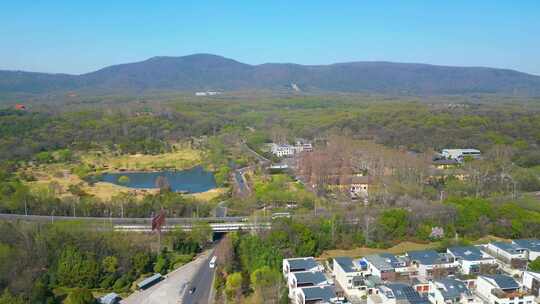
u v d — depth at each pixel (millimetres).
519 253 185000
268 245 187000
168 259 191000
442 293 147125
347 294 159875
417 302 142625
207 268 187375
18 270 165250
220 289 164750
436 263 172375
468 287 158625
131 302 157750
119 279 169625
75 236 188875
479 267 171625
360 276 162500
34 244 182000
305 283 155875
